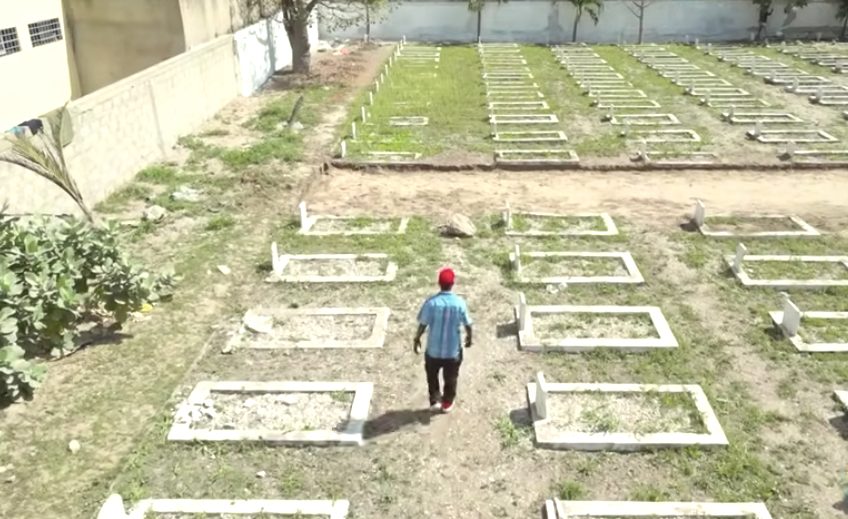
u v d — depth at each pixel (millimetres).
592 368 8320
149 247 11500
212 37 19844
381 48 31609
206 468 6820
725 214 12836
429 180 14992
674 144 16766
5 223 8797
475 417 7523
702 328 9117
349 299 9969
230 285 10422
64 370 8320
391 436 7246
